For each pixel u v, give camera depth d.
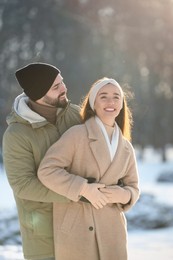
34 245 6.55
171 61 59.38
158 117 68.31
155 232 18.08
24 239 6.63
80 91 57.50
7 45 57.84
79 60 58.12
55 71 6.70
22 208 6.61
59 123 6.76
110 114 6.52
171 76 61.38
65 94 6.80
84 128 6.52
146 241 15.59
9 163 6.56
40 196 6.38
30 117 6.59
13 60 57.62
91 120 6.57
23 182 6.44
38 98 6.65
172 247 14.21
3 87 57.09
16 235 16.95
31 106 6.78
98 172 6.45
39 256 6.54
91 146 6.45
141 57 59.34
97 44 58.31
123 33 58.88
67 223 6.39
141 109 66.12
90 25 58.00
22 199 6.60
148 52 58.88
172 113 68.31
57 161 6.38
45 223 6.53
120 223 6.54
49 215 6.54
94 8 58.03
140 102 65.19
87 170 6.45
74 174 6.45
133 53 58.75
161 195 25.91
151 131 70.69
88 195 6.29
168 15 58.88
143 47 58.75
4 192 30.52
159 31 58.56
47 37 57.47
